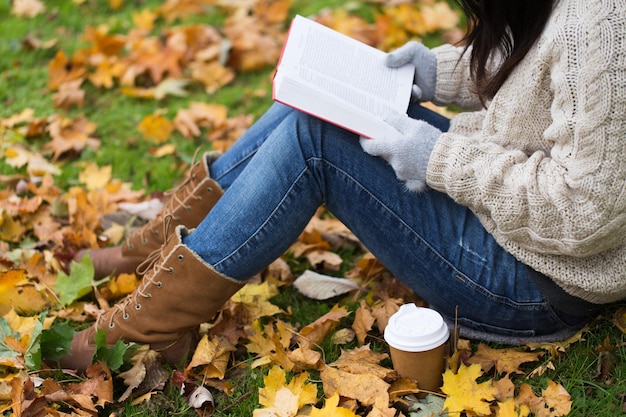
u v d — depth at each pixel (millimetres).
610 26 1606
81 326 2459
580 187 1668
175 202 2455
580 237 1721
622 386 2002
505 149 1864
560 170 1716
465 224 1989
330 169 2006
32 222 2973
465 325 2162
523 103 1811
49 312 2518
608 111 1612
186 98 3824
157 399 2123
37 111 3730
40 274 2648
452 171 1831
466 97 2252
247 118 3533
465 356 2125
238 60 4012
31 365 2145
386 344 2277
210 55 3986
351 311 2424
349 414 1916
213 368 2182
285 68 1937
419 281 2090
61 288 2545
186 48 4012
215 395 2166
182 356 2217
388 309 2336
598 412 1951
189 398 2129
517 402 1974
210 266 2057
